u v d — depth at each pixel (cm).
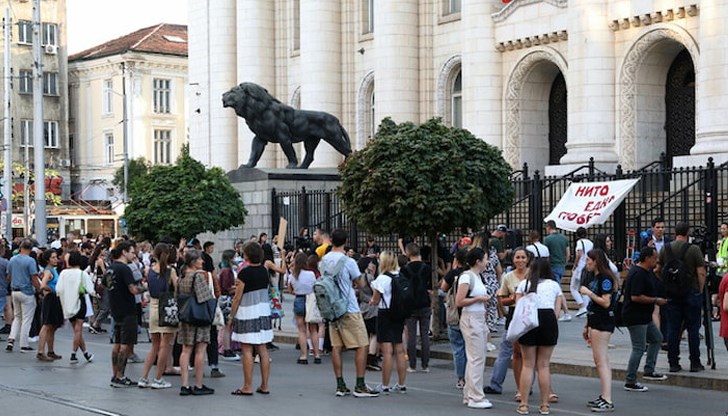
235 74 4903
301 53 4422
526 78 3612
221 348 1969
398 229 1969
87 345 2202
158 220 2906
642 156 3200
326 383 1620
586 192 2533
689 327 1541
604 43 3206
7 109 4659
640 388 1484
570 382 1590
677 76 3231
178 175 2948
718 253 1889
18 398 1451
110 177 7306
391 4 4019
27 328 2077
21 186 6762
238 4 4759
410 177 1920
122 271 1573
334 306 1443
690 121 3203
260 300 1484
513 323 1288
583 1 3206
